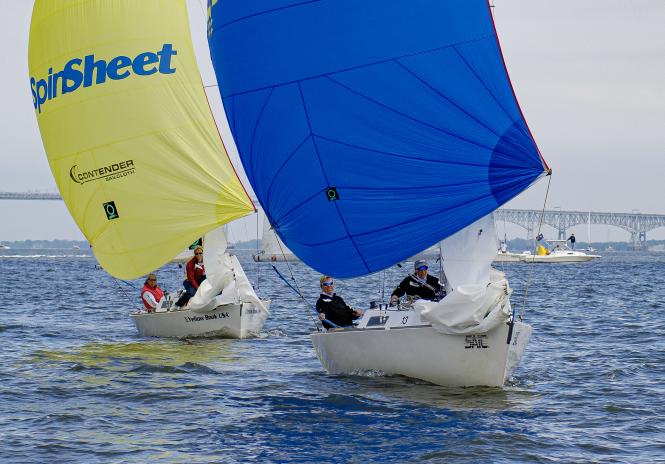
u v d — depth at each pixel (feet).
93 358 207.92
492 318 152.15
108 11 254.27
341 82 164.45
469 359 157.99
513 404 151.53
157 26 255.50
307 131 167.94
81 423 139.95
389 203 164.04
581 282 612.70
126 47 253.65
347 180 165.99
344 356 173.27
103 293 482.28
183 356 211.82
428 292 170.19
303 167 169.27
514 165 158.92
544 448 124.67
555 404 152.25
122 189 255.29
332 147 166.30
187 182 253.03
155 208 253.85
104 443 128.06
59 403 154.71
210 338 246.27
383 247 166.40
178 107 254.88
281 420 142.00
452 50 160.04
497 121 159.02
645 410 148.05
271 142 172.55
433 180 161.27
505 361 156.25
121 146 254.06
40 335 260.42
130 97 253.44
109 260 262.06
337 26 164.25
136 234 256.11
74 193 261.65
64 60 256.52
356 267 170.19
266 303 254.27
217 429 136.56
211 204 251.39
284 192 173.06
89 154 256.32
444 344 158.92
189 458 120.98
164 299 255.91
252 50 171.53
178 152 253.65
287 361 204.03
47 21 257.96
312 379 177.68
